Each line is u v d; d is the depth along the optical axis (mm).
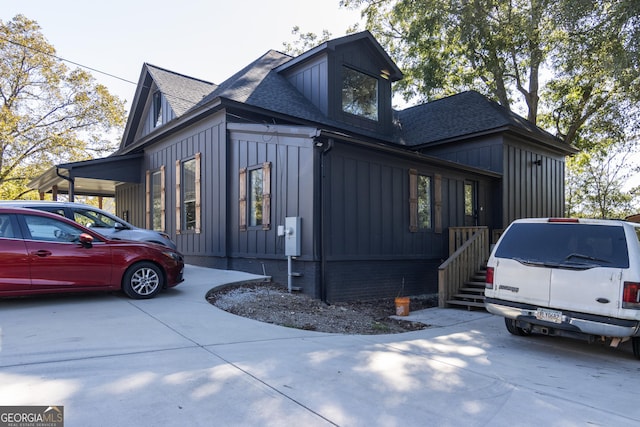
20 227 6066
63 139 23625
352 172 9164
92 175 13477
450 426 2980
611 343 4969
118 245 6734
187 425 2791
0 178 22969
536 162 14664
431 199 11398
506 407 3381
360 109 13039
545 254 5383
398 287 10188
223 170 10578
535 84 19781
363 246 9305
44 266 6043
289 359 4344
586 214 26875
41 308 6082
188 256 12141
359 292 9211
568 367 4711
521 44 18047
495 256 5844
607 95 17594
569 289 5016
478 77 21250
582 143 20484
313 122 11359
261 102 10805
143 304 6484
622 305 4605
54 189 15617
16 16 22297
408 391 3631
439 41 19234
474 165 13656
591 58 14070
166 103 13555
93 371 3707
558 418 3197
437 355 4945
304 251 8492
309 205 8414
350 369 4137
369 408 3223
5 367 3725
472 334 6418
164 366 3910
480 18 16828
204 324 5523
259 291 8320
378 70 13516
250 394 3363
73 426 2713
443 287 9000
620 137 18266
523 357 5078
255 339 5062
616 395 3779
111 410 2961
